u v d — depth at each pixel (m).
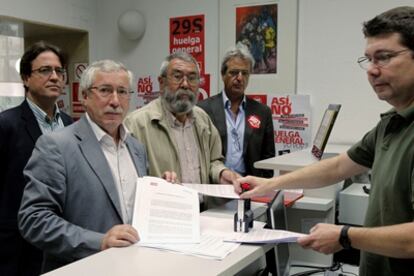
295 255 1.95
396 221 1.12
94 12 4.04
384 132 1.25
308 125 3.15
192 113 1.99
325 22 3.05
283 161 1.95
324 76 3.09
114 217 1.40
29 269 2.01
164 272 0.92
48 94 2.15
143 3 3.82
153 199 1.26
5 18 3.23
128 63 3.94
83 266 0.95
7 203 1.98
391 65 1.08
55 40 4.07
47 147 1.36
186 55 1.95
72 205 1.36
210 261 0.98
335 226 1.09
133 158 1.57
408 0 2.76
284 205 1.65
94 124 1.47
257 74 3.31
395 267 1.14
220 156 2.07
